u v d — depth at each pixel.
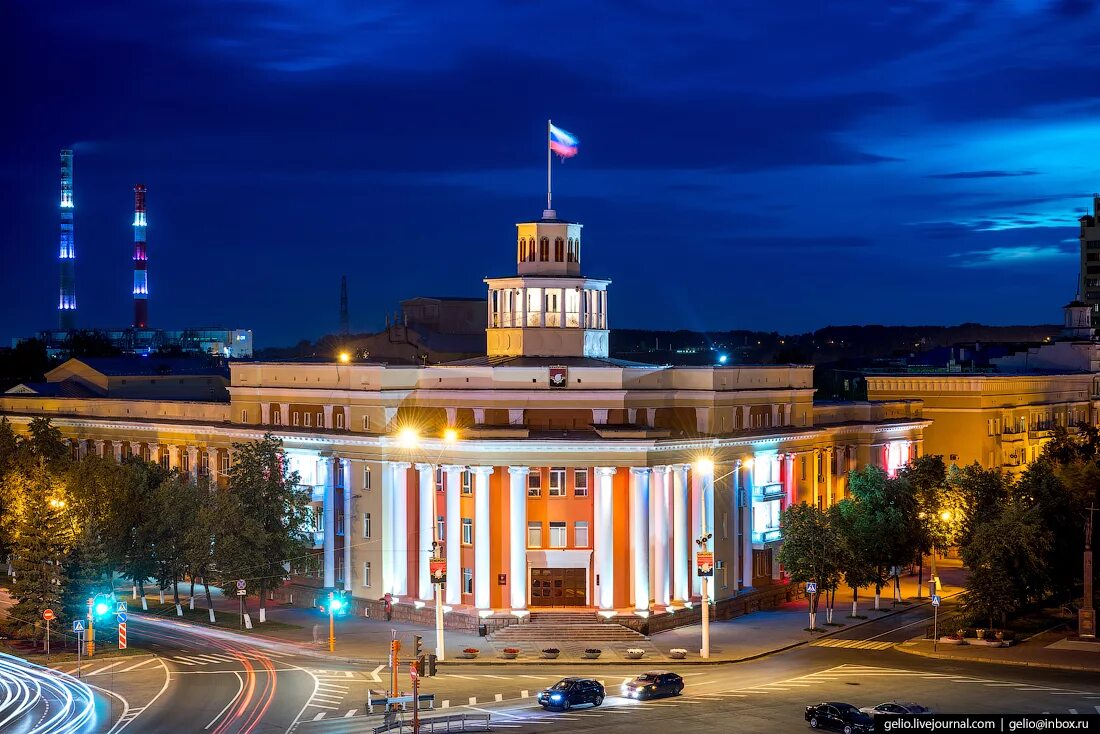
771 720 97.38
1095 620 128.62
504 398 135.00
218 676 114.00
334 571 144.62
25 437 175.38
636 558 131.25
